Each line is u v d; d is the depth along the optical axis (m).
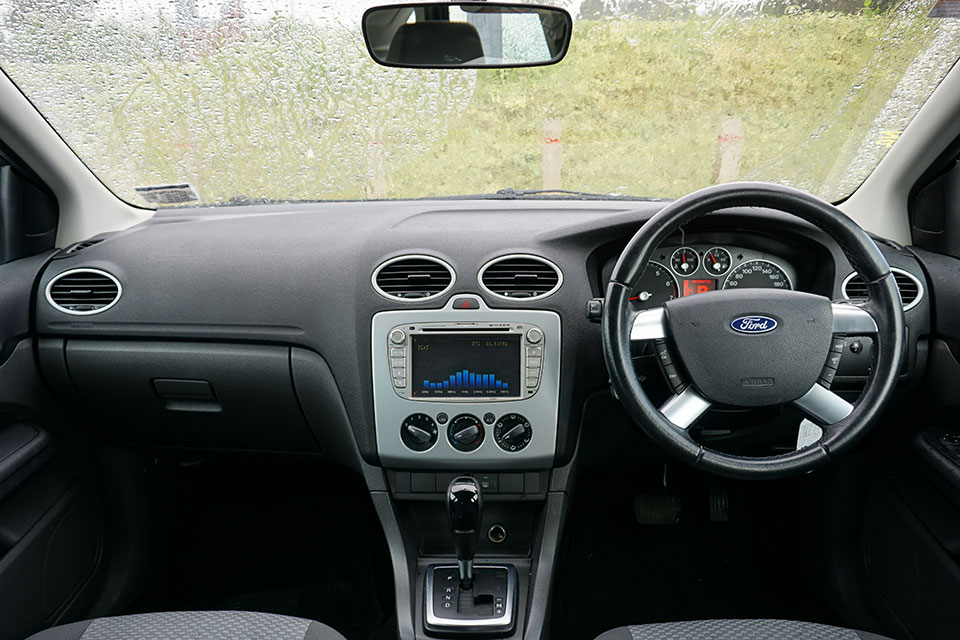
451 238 1.50
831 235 1.16
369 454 1.50
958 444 1.49
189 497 2.10
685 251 1.54
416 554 1.59
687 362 1.20
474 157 2.53
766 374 1.18
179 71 2.29
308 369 1.53
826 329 1.18
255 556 2.02
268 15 2.48
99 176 1.82
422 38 1.71
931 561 1.46
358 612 1.84
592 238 1.47
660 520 2.13
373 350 1.45
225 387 1.58
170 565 2.00
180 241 1.63
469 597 1.48
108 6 1.91
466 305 1.44
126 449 1.84
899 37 1.74
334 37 2.54
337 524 2.10
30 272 1.61
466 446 1.46
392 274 1.47
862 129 1.79
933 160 1.60
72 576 1.67
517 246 1.47
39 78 1.61
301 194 2.14
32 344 1.61
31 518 1.52
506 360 1.44
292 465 2.09
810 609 1.88
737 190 1.12
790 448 1.72
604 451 1.69
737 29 2.56
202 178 2.20
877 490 1.72
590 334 1.48
